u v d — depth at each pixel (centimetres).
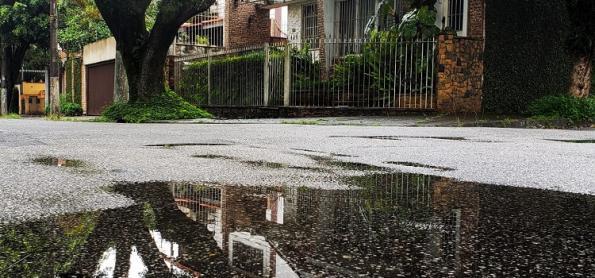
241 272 116
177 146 491
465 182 279
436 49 1208
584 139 629
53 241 145
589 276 121
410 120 1055
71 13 2692
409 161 381
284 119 1170
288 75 1426
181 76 1850
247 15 2138
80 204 203
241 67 1600
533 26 1280
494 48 1239
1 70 2681
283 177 289
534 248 145
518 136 676
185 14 1265
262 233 157
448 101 1204
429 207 207
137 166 333
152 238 148
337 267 123
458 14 1423
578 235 162
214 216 182
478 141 582
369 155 423
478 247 145
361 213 192
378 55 1288
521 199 228
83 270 118
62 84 2923
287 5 2050
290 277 114
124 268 119
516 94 1262
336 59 1577
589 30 1106
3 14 2553
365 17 1725
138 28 1271
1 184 254
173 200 213
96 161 360
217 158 388
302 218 181
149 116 1220
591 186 268
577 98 1081
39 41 2748
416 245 146
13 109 3319
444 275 119
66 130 764
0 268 119
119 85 1590
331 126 912
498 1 1244
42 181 265
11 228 162
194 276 113
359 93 1327
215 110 1667
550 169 338
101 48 2331
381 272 120
